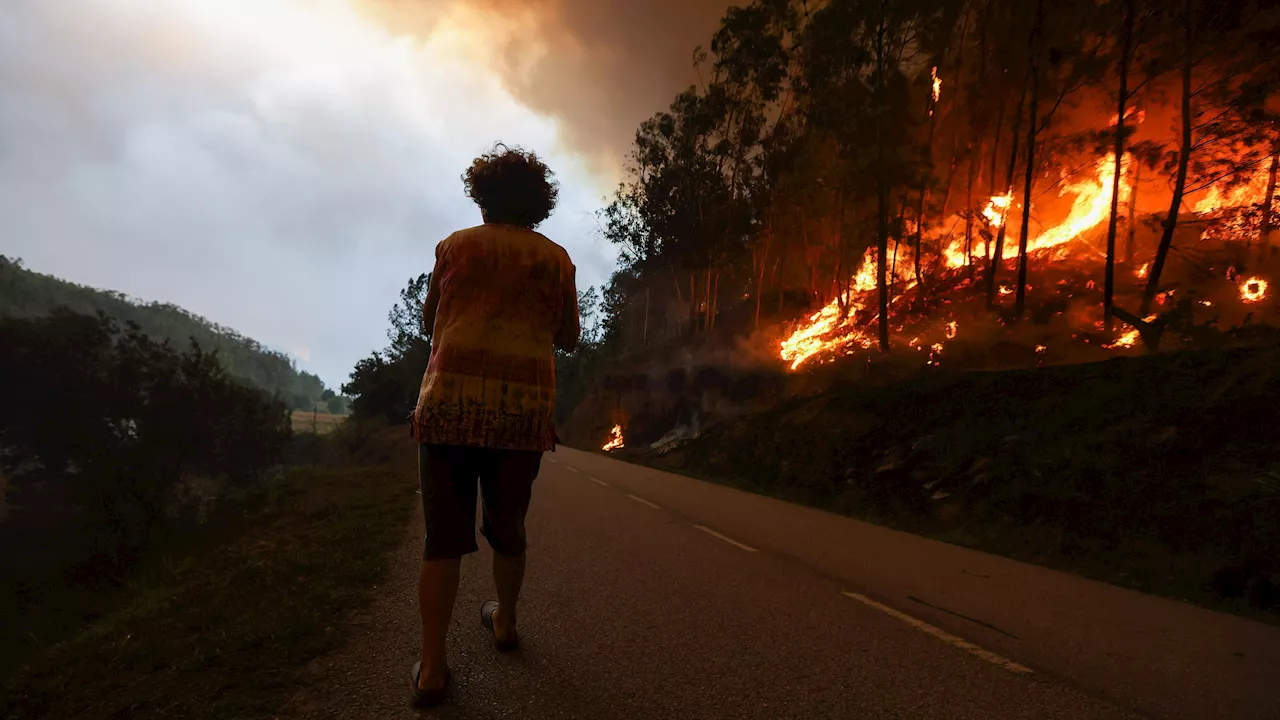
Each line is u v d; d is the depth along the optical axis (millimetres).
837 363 23906
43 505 51656
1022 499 8188
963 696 2566
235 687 2494
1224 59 15367
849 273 31484
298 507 8477
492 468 2551
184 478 59625
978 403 11695
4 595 12516
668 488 12289
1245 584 4848
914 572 5203
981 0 24125
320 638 3049
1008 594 4547
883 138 23516
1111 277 16344
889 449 11742
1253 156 15648
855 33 25031
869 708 2424
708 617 3605
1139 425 8492
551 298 2623
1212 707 2541
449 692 2467
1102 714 2438
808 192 31453
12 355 59969
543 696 2455
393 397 76125
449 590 2369
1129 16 16469
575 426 50219
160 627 3246
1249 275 15891
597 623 3436
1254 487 6398
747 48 33406
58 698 2424
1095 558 6340
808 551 5953
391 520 6895
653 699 2459
